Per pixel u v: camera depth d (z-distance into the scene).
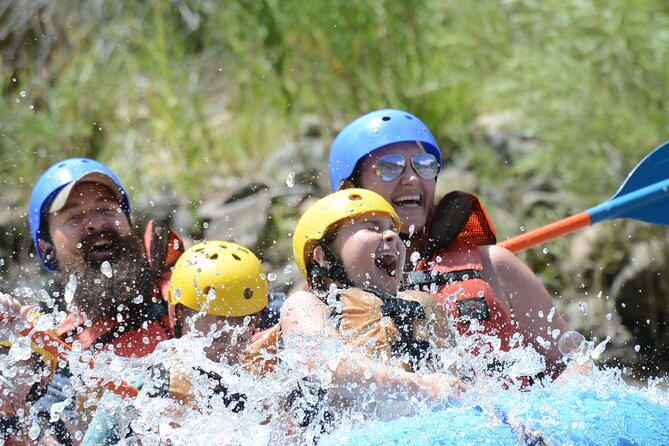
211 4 20.70
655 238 16.55
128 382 7.98
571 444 6.77
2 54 20.69
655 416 7.23
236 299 7.77
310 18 19.67
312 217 7.89
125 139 19.69
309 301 7.57
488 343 8.95
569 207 17.66
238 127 19.91
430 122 19.56
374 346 7.40
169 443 7.48
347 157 9.65
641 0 18.08
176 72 20.75
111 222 9.91
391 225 7.89
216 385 7.68
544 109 18.48
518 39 19.67
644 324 16.30
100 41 20.69
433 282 9.20
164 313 9.62
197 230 18.38
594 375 8.11
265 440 7.35
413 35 19.72
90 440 7.73
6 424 7.84
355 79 19.69
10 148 19.12
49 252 10.37
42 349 7.95
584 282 16.67
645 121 17.53
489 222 9.70
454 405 7.18
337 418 7.32
